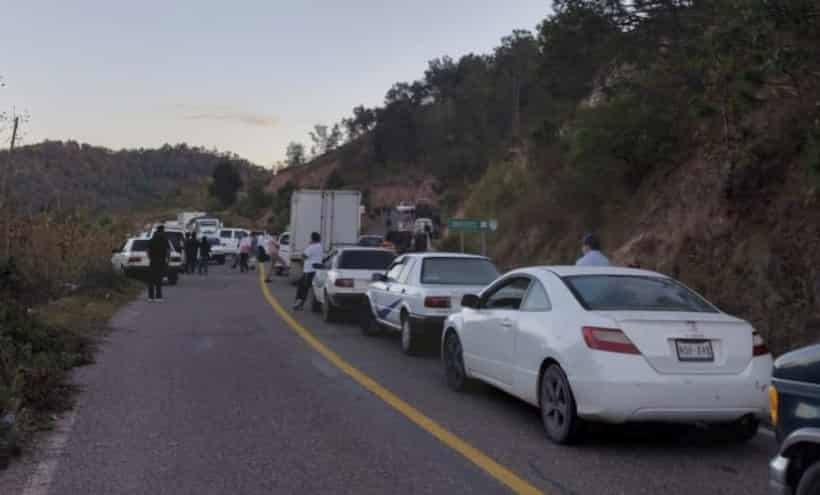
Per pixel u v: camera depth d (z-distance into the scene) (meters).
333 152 148.25
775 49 10.77
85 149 120.56
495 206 36.56
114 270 25.38
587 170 23.52
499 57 111.75
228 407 9.09
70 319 16.25
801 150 15.07
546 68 21.28
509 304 9.17
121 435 7.82
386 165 129.25
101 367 11.57
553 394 7.85
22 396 8.59
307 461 7.01
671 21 19.03
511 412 9.06
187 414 8.72
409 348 13.24
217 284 30.72
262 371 11.51
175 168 148.75
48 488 6.23
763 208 16.20
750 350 7.40
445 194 100.00
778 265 14.47
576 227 25.77
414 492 6.21
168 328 16.36
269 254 34.62
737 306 14.60
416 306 12.98
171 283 29.75
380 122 132.00
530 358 8.21
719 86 13.02
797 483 4.91
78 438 7.69
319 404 9.34
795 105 15.89
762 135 16.69
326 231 30.56
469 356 9.85
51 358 10.96
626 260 19.84
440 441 7.75
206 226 59.34
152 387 10.19
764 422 8.57
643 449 7.62
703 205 18.09
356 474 6.66
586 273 8.52
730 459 7.31
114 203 109.44
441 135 118.56
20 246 19.73
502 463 7.05
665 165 21.56
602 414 7.18
